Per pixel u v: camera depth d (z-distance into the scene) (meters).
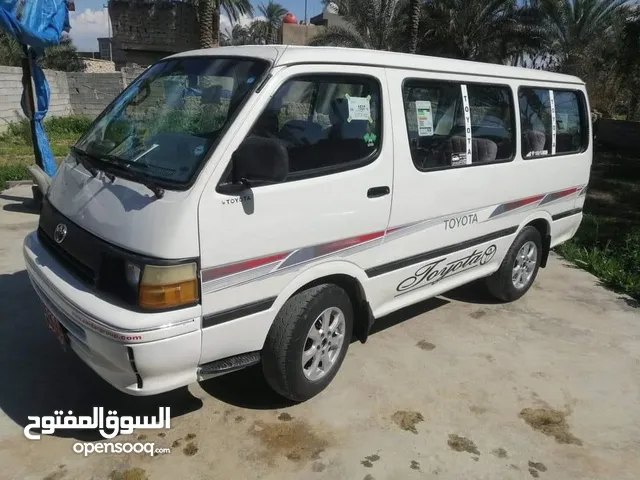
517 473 3.21
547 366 4.40
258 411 3.57
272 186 3.07
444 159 4.15
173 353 2.82
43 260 3.33
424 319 5.09
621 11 25.44
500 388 4.04
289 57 3.19
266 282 3.15
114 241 2.88
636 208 11.05
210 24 22.89
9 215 7.32
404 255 3.98
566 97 5.51
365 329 3.92
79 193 3.27
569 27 26.38
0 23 6.82
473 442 3.44
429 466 3.21
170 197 2.79
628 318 5.44
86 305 2.83
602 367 4.45
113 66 40.78
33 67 7.50
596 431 3.65
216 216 2.85
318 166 3.31
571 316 5.40
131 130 3.46
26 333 4.31
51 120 17.47
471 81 4.35
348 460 3.19
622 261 7.03
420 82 3.92
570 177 5.62
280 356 3.35
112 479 2.94
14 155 12.65
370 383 3.96
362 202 3.54
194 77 3.44
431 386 3.98
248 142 2.85
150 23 28.66
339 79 3.41
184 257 2.77
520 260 5.43
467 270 4.78
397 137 3.72
